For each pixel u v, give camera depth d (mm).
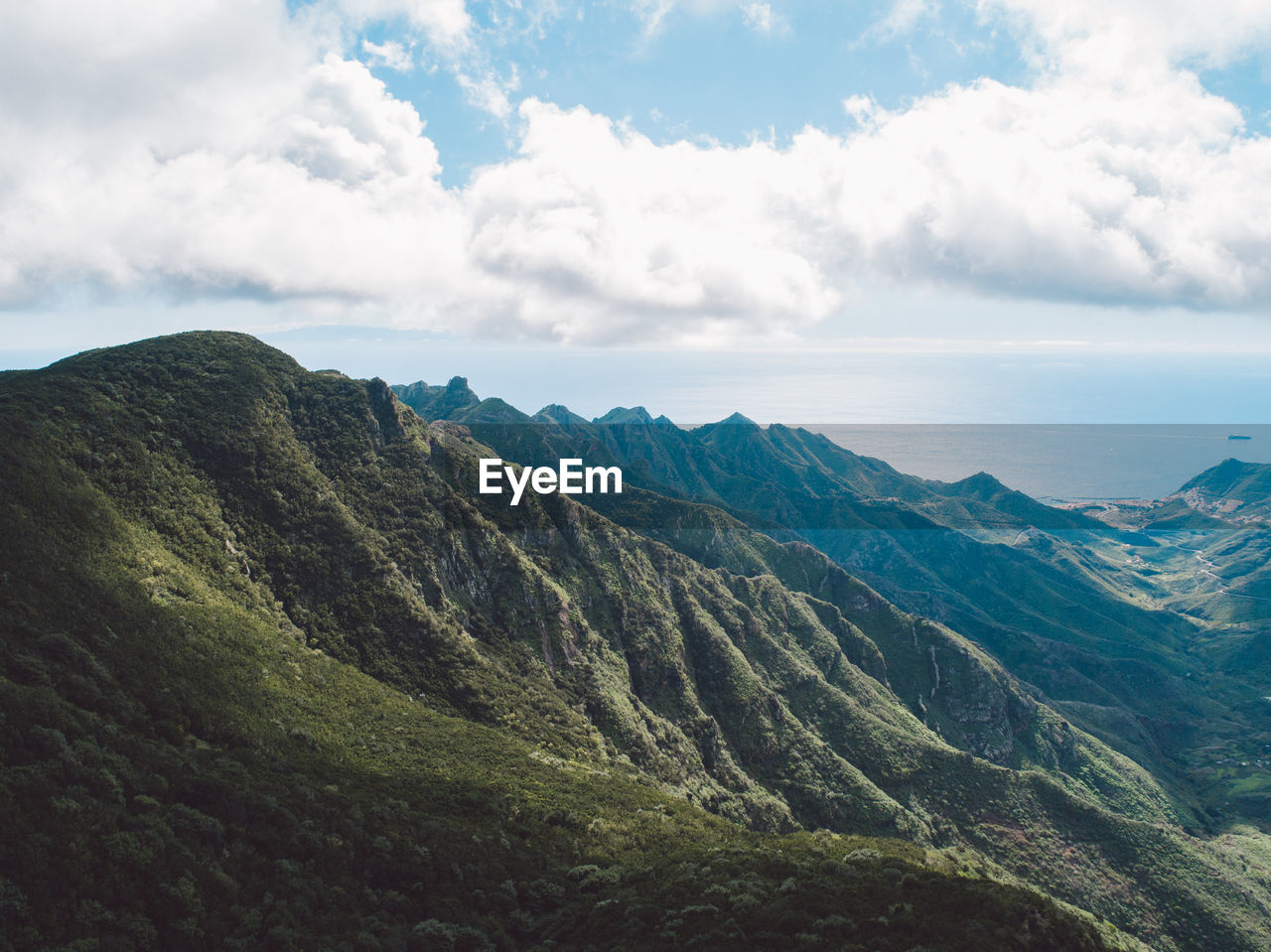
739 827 127625
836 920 72125
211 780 80500
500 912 83625
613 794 124125
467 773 115375
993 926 72688
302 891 74125
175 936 62781
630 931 76000
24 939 56094
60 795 67125
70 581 101625
